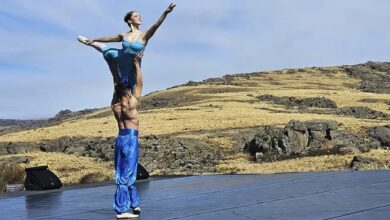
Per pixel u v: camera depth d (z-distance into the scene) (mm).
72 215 7691
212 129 81438
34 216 7789
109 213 7770
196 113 104750
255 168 45375
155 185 11922
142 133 80625
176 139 66812
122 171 7176
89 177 26609
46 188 14594
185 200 8656
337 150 51469
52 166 44812
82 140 72000
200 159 55969
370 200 7715
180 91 167500
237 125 83875
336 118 90062
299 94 143875
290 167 44344
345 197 8148
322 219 6293
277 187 10008
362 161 42062
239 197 8711
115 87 7250
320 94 143625
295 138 54438
